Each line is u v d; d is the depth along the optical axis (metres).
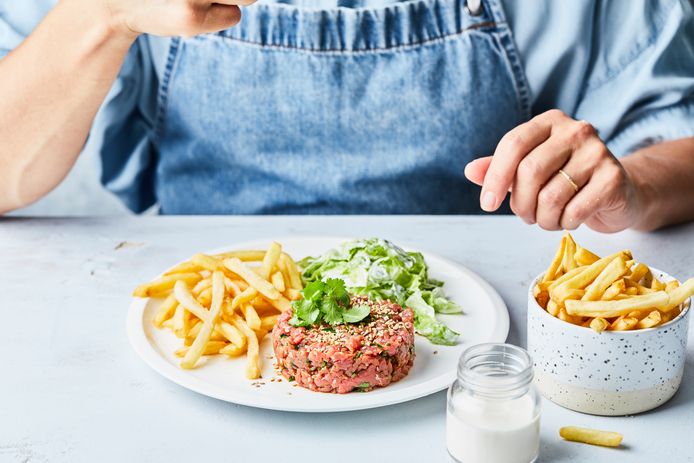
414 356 1.21
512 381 0.97
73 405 1.13
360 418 1.10
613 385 1.06
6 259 1.59
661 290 1.06
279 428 1.08
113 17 1.58
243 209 2.09
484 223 1.76
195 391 1.14
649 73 1.98
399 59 1.96
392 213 2.05
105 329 1.33
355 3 1.93
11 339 1.30
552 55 2.00
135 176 2.22
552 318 1.07
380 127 2.00
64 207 3.18
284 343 1.15
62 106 1.72
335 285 1.19
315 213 2.06
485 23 1.96
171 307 1.33
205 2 1.40
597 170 1.31
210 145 2.06
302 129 2.01
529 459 0.98
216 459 1.01
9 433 1.06
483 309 1.38
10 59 1.75
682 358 1.09
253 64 1.98
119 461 1.01
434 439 1.05
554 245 1.63
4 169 1.77
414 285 1.40
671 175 1.67
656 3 2.02
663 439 1.04
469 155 2.03
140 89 2.12
